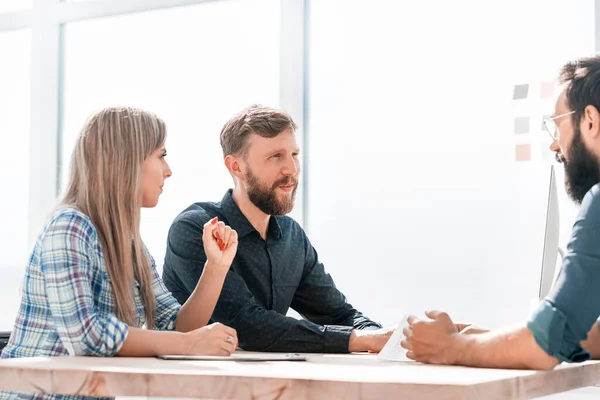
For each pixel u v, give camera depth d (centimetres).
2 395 172
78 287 171
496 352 149
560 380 146
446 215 335
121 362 154
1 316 421
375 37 352
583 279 148
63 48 418
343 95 356
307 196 361
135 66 398
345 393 120
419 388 117
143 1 394
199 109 381
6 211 426
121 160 189
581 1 315
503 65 327
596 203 152
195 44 384
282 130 248
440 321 161
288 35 365
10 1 433
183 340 173
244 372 134
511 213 323
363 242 349
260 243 253
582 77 172
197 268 236
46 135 417
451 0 338
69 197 191
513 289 322
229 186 371
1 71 431
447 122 336
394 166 345
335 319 263
